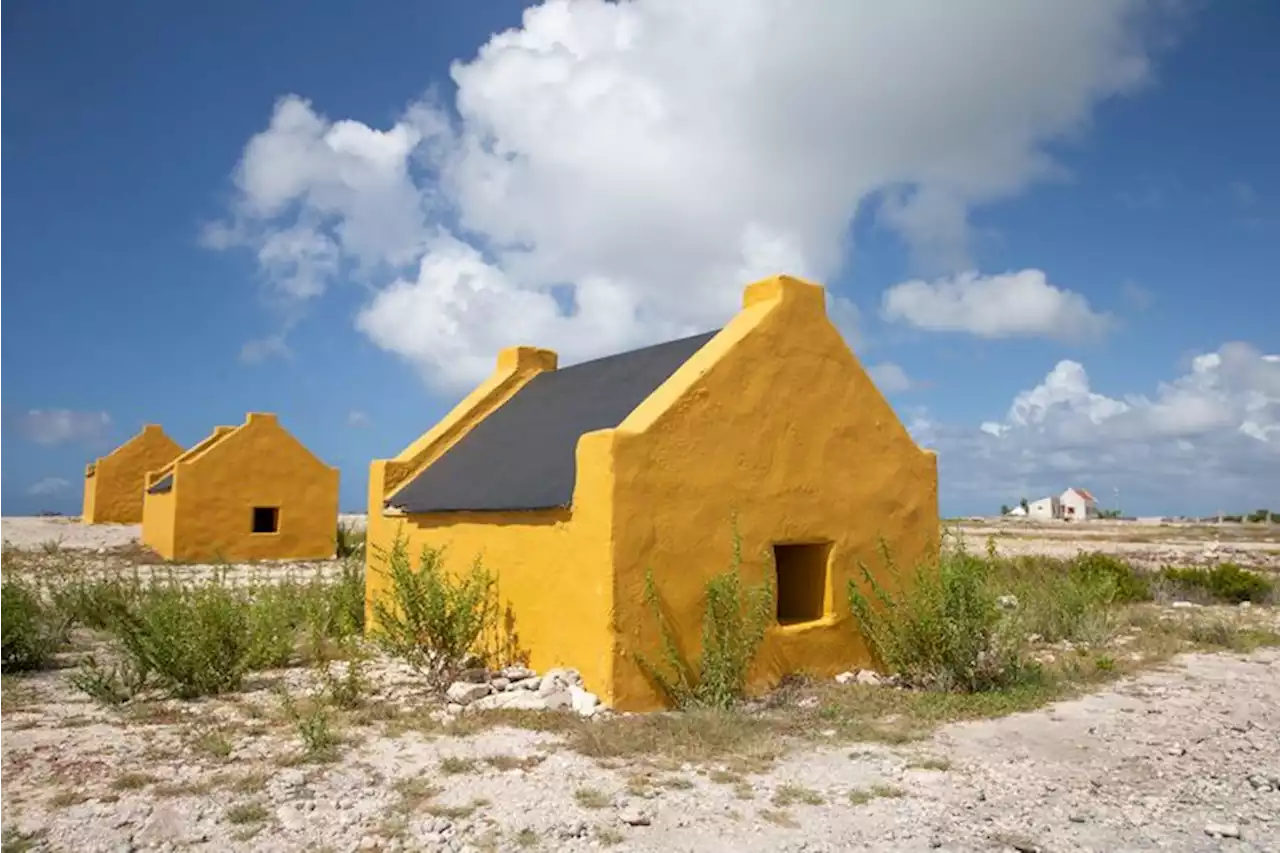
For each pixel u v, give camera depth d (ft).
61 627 39.78
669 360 35.45
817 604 34.19
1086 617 44.47
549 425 37.45
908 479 36.73
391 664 35.70
